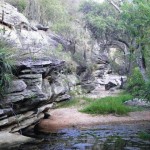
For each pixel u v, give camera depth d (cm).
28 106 1027
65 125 1270
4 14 1329
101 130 1170
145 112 1570
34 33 1544
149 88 1385
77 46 2830
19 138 860
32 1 2333
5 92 927
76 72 2573
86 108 1600
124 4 1756
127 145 902
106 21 3438
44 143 930
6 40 1040
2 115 887
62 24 2741
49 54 1359
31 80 1041
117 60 4881
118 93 2516
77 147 882
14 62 983
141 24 1609
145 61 1834
